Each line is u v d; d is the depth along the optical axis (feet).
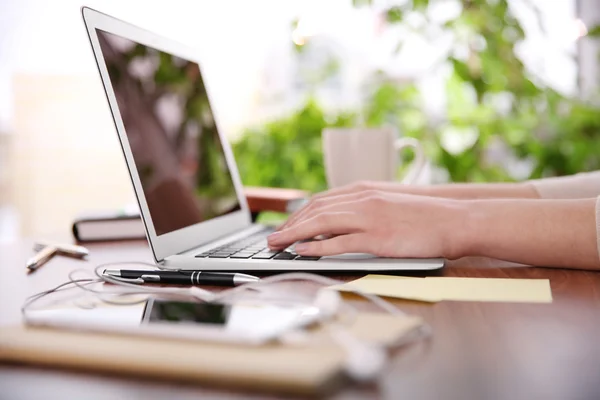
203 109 3.68
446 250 2.41
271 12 9.48
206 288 2.18
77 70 9.12
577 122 6.43
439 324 1.64
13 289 2.25
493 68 6.26
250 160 6.43
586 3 8.29
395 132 4.33
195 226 3.00
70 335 1.42
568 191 3.21
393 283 2.13
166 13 9.21
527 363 1.32
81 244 3.68
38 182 7.38
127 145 2.55
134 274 2.27
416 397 1.13
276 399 1.11
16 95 7.39
